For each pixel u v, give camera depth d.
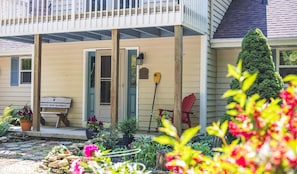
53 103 11.12
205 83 9.15
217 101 9.89
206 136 8.06
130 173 3.40
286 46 9.12
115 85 8.41
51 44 11.36
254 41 7.96
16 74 12.62
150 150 6.29
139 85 10.12
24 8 9.98
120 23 8.42
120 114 10.36
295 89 1.78
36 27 9.47
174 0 7.84
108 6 10.27
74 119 10.96
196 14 8.53
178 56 7.81
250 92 7.71
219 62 9.90
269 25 9.47
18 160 6.96
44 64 11.44
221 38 9.40
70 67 11.07
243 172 1.45
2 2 9.89
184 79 9.62
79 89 10.94
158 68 9.92
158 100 9.88
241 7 10.87
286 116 1.69
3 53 12.48
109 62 10.63
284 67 9.20
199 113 9.31
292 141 1.37
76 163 3.31
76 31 9.05
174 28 7.96
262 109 1.77
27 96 12.42
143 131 9.80
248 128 1.73
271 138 1.61
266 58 7.89
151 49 10.02
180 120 7.80
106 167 3.34
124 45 10.31
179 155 1.88
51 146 8.53
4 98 12.85
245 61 7.99
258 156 1.39
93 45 10.77
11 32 9.80
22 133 9.65
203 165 1.96
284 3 10.34
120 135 8.24
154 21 8.05
